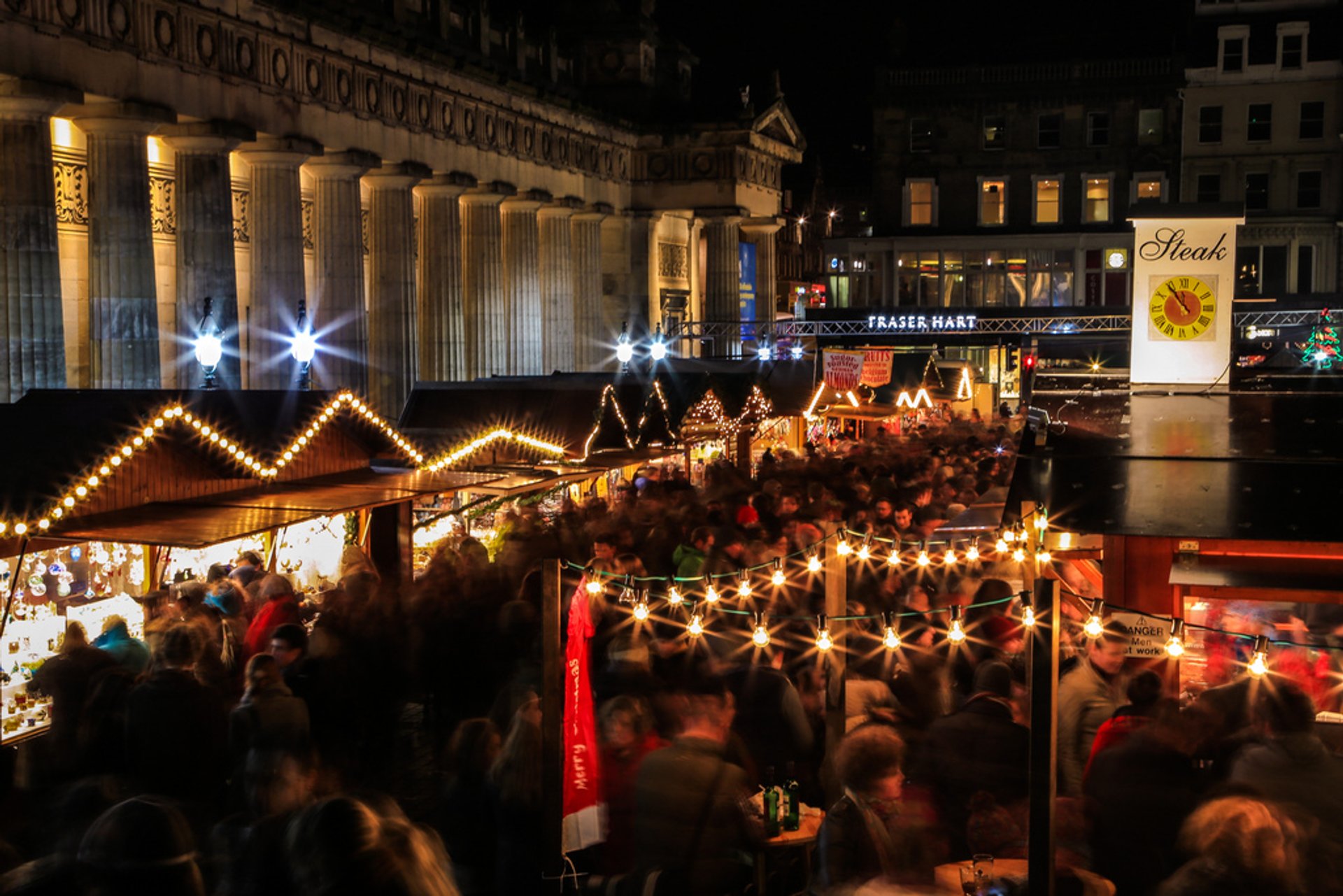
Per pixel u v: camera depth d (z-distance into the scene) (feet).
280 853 25.79
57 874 23.50
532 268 168.55
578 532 63.16
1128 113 226.79
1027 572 42.91
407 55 135.23
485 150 154.61
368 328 139.03
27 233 87.04
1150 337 60.85
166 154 109.19
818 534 55.77
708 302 201.67
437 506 77.00
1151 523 37.40
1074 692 34.53
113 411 48.98
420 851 21.93
